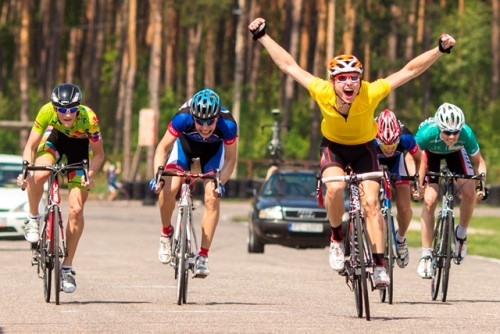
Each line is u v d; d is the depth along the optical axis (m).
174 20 189.38
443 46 23.09
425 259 28.92
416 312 25.41
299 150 157.88
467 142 28.70
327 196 23.38
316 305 26.89
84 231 65.38
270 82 194.00
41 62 174.75
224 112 26.00
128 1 173.25
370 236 23.52
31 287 30.88
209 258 45.03
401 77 23.36
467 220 29.19
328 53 153.25
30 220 26.70
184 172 25.72
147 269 38.22
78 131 25.95
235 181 129.25
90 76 180.88
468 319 23.98
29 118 159.62
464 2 192.50
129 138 152.00
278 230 48.38
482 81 183.50
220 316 23.91
